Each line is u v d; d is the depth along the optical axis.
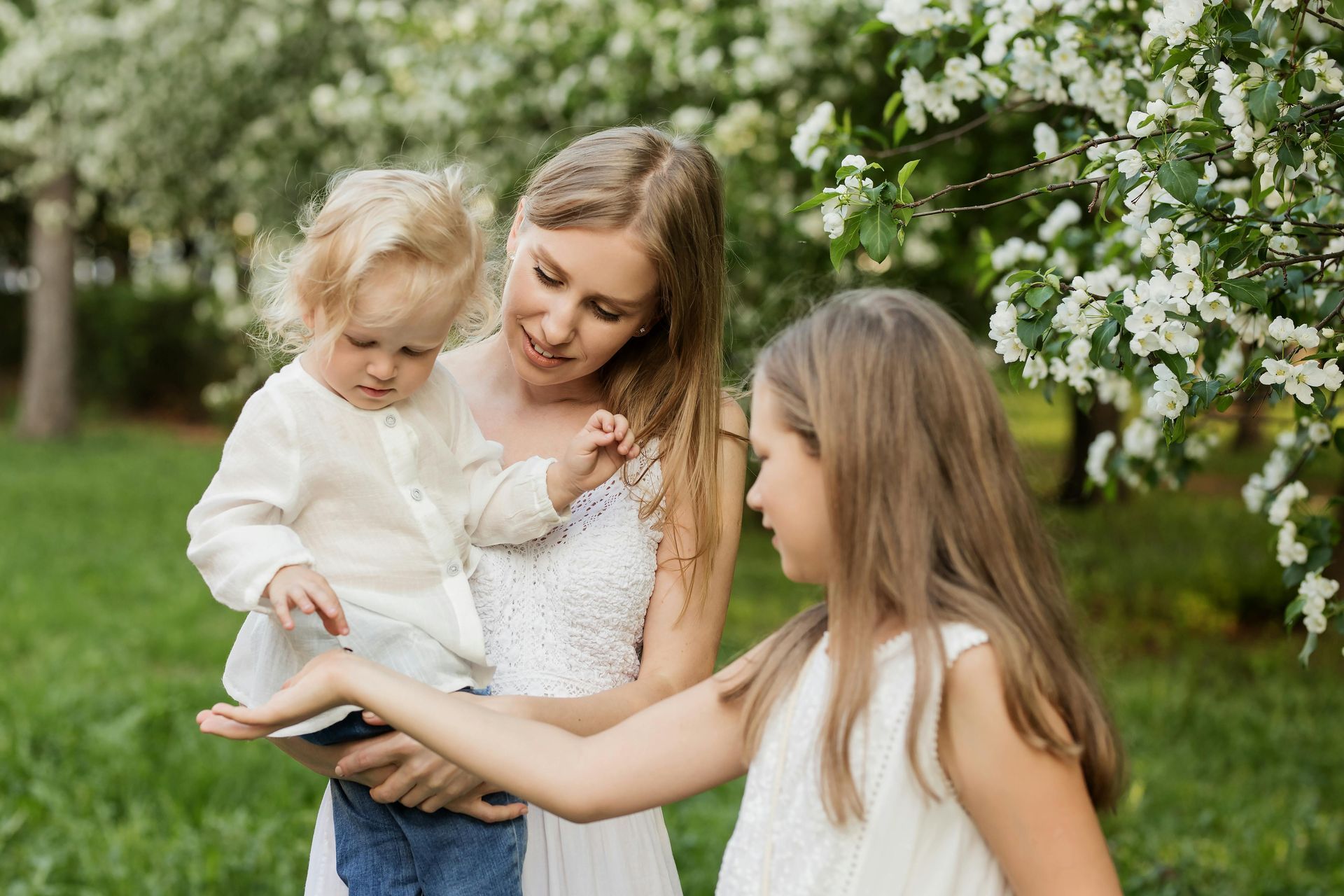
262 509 1.75
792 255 6.69
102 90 9.82
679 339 1.95
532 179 1.97
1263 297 1.76
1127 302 1.79
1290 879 4.09
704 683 1.56
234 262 11.18
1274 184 1.80
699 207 1.87
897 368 1.40
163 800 4.44
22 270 20.39
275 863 3.95
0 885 3.79
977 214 6.88
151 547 9.20
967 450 1.39
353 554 1.79
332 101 7.63
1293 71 1.77
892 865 1.33
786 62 6.34
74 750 4.92
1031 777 1.30
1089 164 2.27
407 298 1.68
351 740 1.75
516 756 1.49
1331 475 9.50
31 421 15.09
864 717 1.34
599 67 6.79
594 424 1.87
